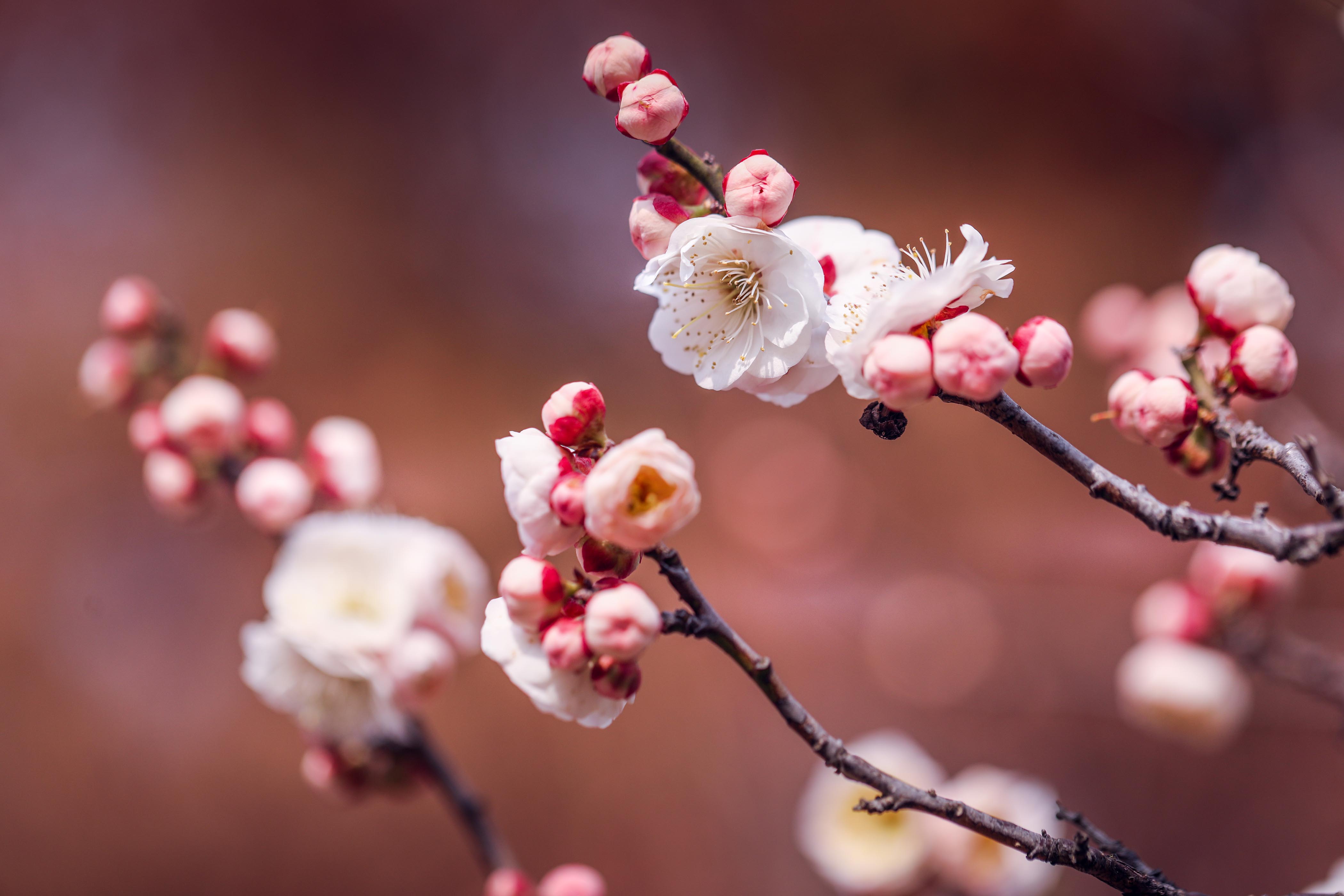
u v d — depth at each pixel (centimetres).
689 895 141
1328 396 153
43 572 175
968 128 240
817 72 248
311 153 226
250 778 159
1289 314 59
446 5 240
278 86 228
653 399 209
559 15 245
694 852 145
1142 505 56
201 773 159
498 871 67
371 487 73
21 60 213
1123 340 97
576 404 57
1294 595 78
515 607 57
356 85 232
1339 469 73
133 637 171
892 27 247
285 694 67
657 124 57
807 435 196
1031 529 177
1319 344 160
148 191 213
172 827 155
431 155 231
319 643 66
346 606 68
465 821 68
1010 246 224
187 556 178
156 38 223
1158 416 58
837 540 185
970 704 150
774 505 189
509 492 57
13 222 203
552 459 57
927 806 56
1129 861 57
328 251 218
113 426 187
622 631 56
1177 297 95
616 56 58
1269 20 177
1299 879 129
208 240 212
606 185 235
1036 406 194
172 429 69
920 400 56
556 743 156
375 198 225
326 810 155
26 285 199
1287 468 57
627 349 216
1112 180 225
